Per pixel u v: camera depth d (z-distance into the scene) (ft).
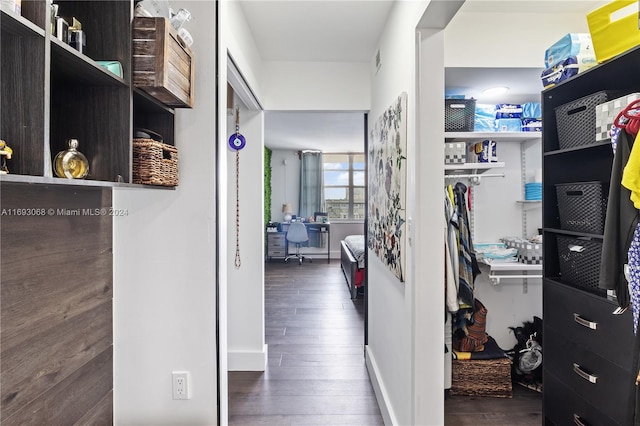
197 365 4.71
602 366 4.65
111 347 4.59
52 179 2.34
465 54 7.14
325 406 7.36
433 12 4.41
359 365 9.20
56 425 3.51
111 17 3.30
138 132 3.81
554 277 5.86
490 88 8.31
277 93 9.21
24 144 2.27
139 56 3.33
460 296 7.39
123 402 4.70
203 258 4.69
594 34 4.55
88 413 4.08
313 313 13.34
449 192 7.32
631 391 4.10
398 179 5.72
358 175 27.32
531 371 7.97
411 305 5.06
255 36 7.74
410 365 5.14
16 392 3.04
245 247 9.14
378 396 7.43
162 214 4.67
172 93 3.55
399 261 5.65
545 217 5.90
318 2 6.40
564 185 5.53
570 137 5.46
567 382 5.35
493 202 8.73
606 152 5.31
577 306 5.13
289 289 17.02
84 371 3.99
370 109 9.16
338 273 20.90
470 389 7.72
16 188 3.02
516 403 7.47
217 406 4.72
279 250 24.61
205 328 4.71
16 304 3.03
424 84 4.86
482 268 8.64
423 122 4.88
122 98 3.27
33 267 3.21
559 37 7.19
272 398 7.66
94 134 3.28
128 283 4.68
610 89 5.33
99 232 4.28
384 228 6.95
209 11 4.73
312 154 26.40
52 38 2.33
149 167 3.60
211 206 4.69
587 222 5.10
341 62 9.23
